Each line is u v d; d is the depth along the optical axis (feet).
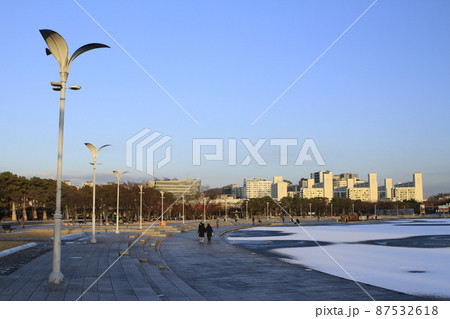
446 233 197.26
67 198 322.75
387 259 92.43
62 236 142.31
